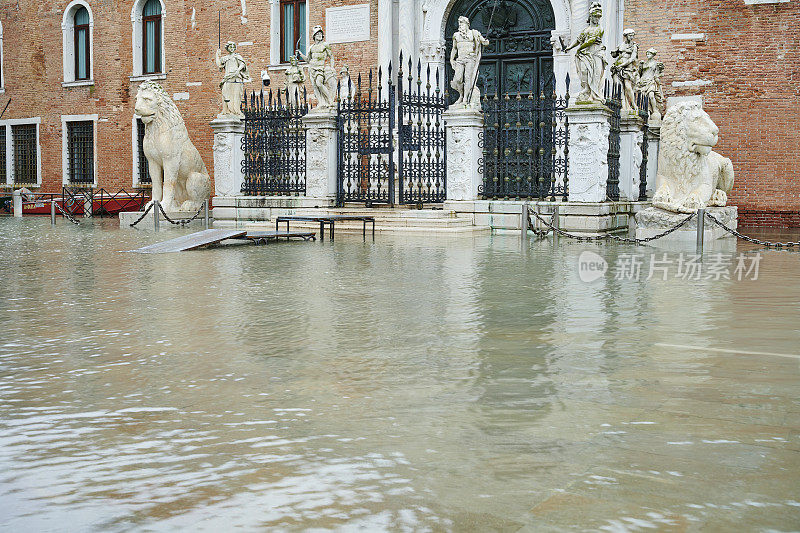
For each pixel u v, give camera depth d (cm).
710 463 393
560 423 454
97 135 3030
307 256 1312
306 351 638
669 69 2105
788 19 1972
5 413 484
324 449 418
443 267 1155
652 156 2038
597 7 1678
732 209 1706
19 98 3192
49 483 379
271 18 2656
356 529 328
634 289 941
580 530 324
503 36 2294
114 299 893
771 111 2002
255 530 329
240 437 438
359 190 1947
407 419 464
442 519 335
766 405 484
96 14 2997
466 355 619
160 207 2008
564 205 1692
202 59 2805
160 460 405
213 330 723
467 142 1816
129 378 562
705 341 659
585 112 1670
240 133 2119
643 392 514
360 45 2509
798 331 697
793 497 354
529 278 1037
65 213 2300
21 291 954
